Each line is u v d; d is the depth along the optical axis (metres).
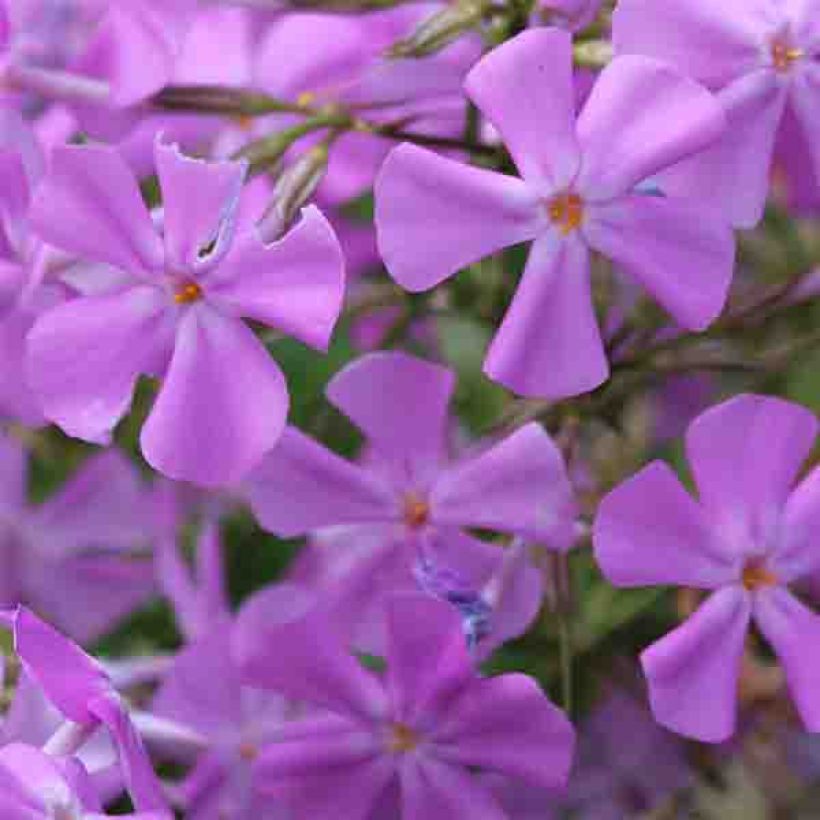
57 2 0.19
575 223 0.18
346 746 0.19
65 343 0.18
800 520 0.19
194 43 0.21
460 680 0.19
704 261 0.18
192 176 0.18
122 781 0.19
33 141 0.19
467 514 0.19
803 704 0.19
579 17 0.19
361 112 0.20
